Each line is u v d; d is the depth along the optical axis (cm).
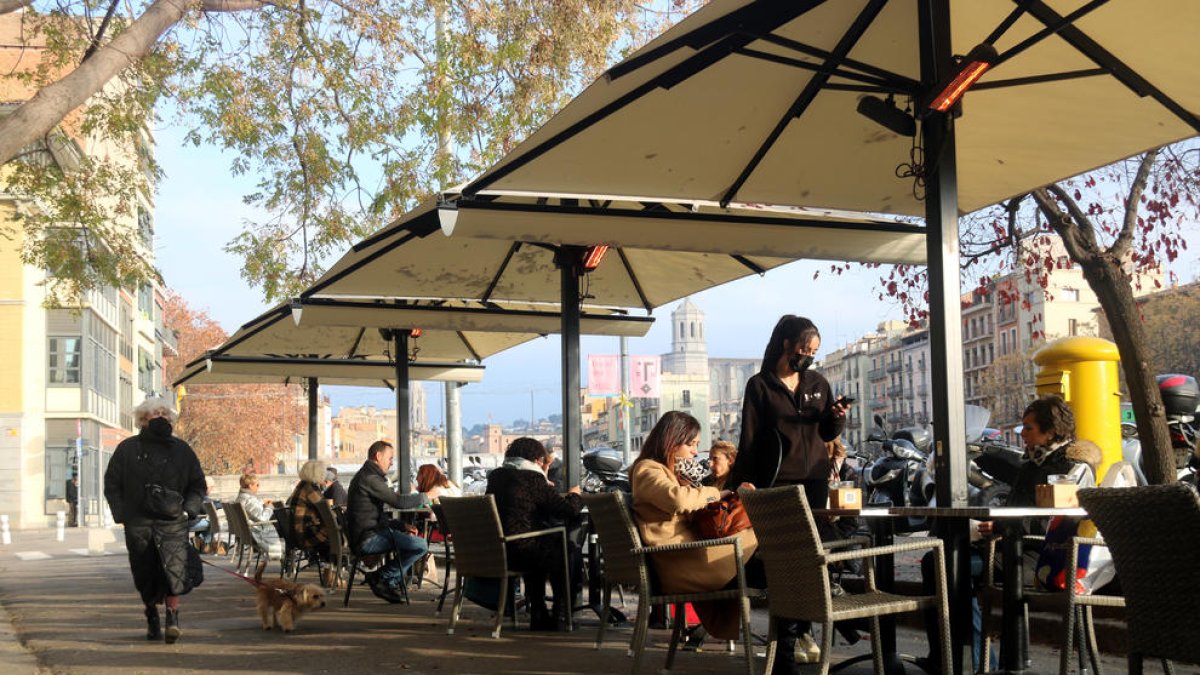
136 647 889
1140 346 1273
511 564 916
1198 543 430
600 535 725
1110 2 624
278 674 743
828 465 688
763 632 896
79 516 5312
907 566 1230
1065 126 757
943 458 605
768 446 673
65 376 5422
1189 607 437
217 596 1327
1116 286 1335
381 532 1183
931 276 625
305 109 1506
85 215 1490
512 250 1069
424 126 1523
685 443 713
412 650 837
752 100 698
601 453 1647
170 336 8938
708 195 801
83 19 1384
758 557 643
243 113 1480
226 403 8575
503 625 977
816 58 665
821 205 821
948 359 612
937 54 631
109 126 1463
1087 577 623
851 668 727
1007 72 718
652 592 691
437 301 1223
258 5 1438
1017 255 1608
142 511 908
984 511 561
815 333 677
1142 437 1198
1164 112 728
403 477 1503
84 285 1539
